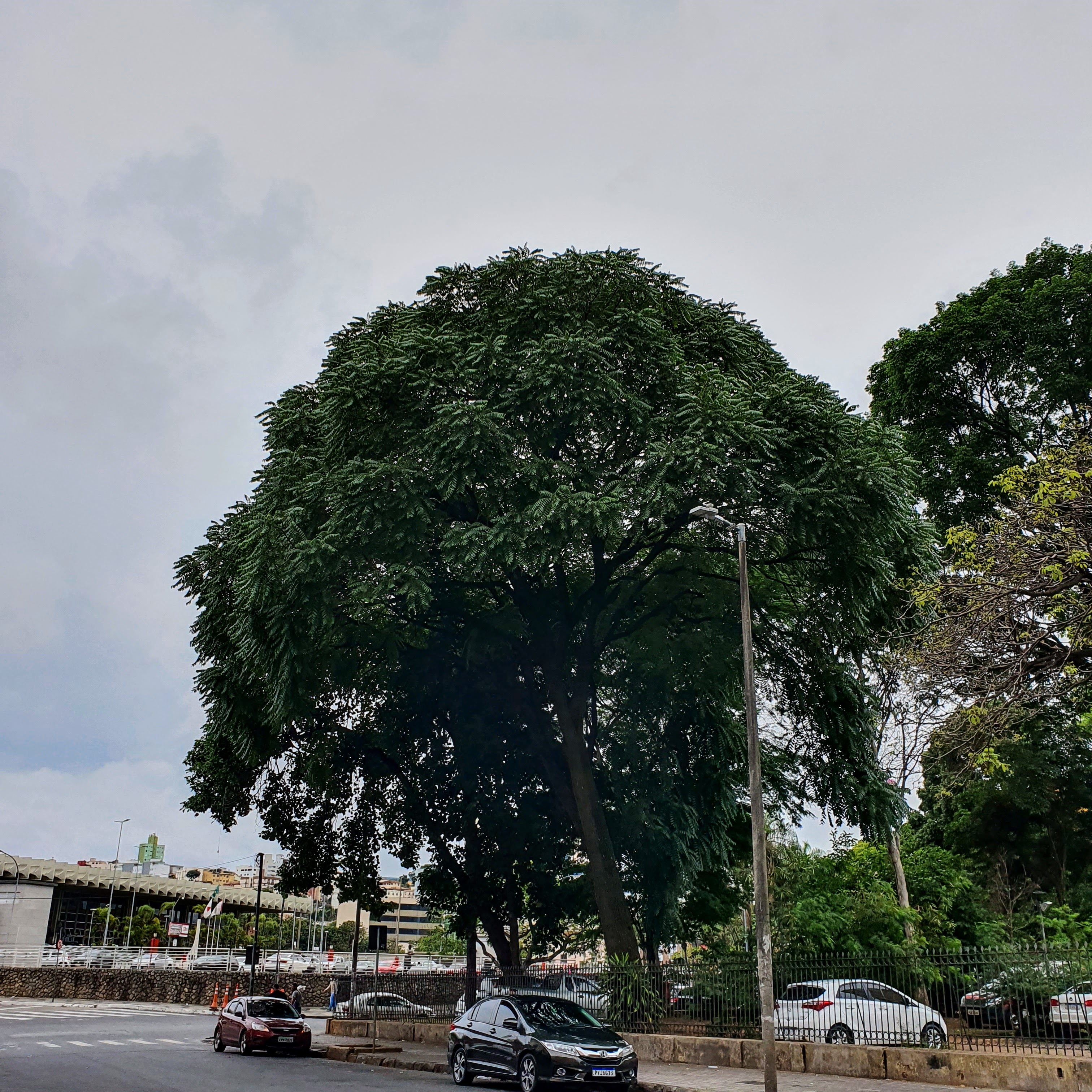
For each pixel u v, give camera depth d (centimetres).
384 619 2706
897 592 2567
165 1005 5450
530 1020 1766
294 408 2697
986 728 1684
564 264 2398
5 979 5938
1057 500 1681
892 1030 1848
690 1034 2186
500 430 2216
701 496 2192
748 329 2658
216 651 2895
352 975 3853
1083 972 1565
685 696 3006
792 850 3644
